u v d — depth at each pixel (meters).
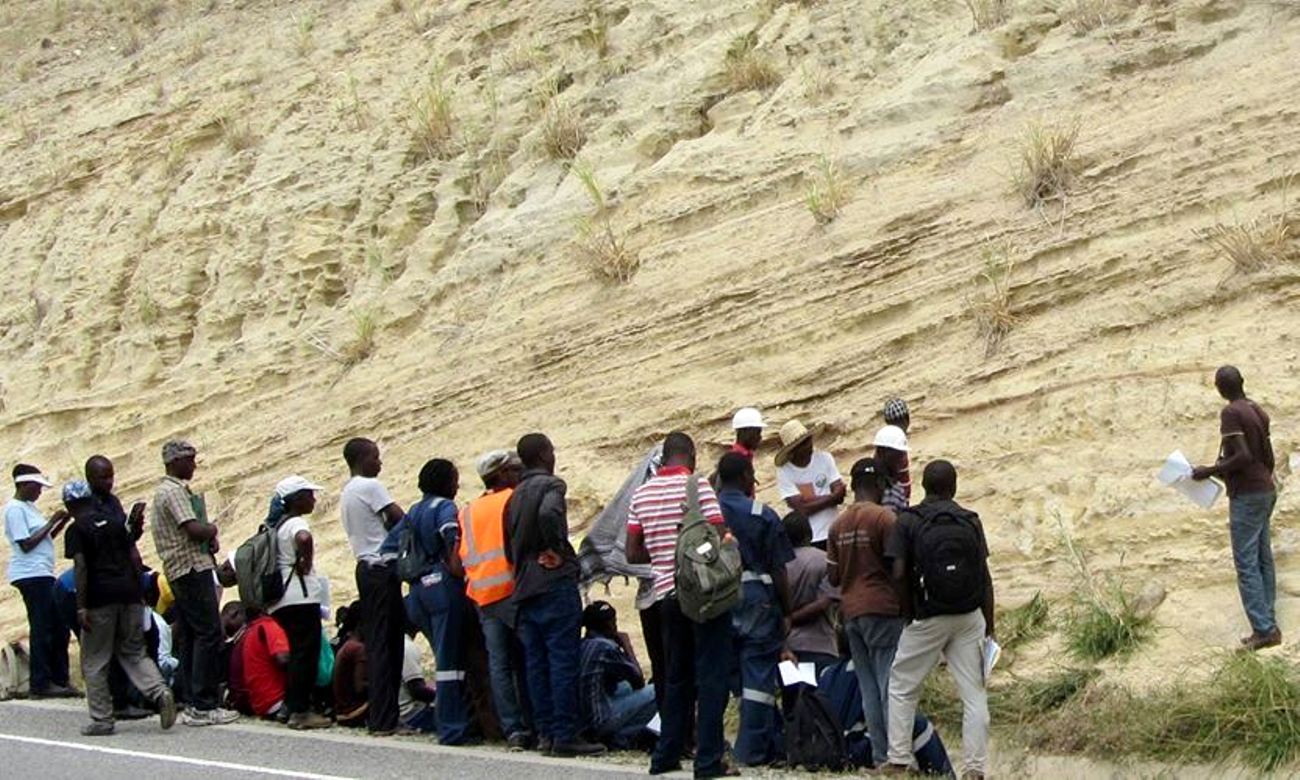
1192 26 14.87
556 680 11.09
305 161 20.70
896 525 10.22
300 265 19.52
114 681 13.16
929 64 16.09
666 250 16.34
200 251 20.81
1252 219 12.96
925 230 14.69
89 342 21.02
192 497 12.82
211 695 12.79
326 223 19.75
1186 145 13.77
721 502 10.81
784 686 10.92
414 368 17.50
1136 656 11.14
